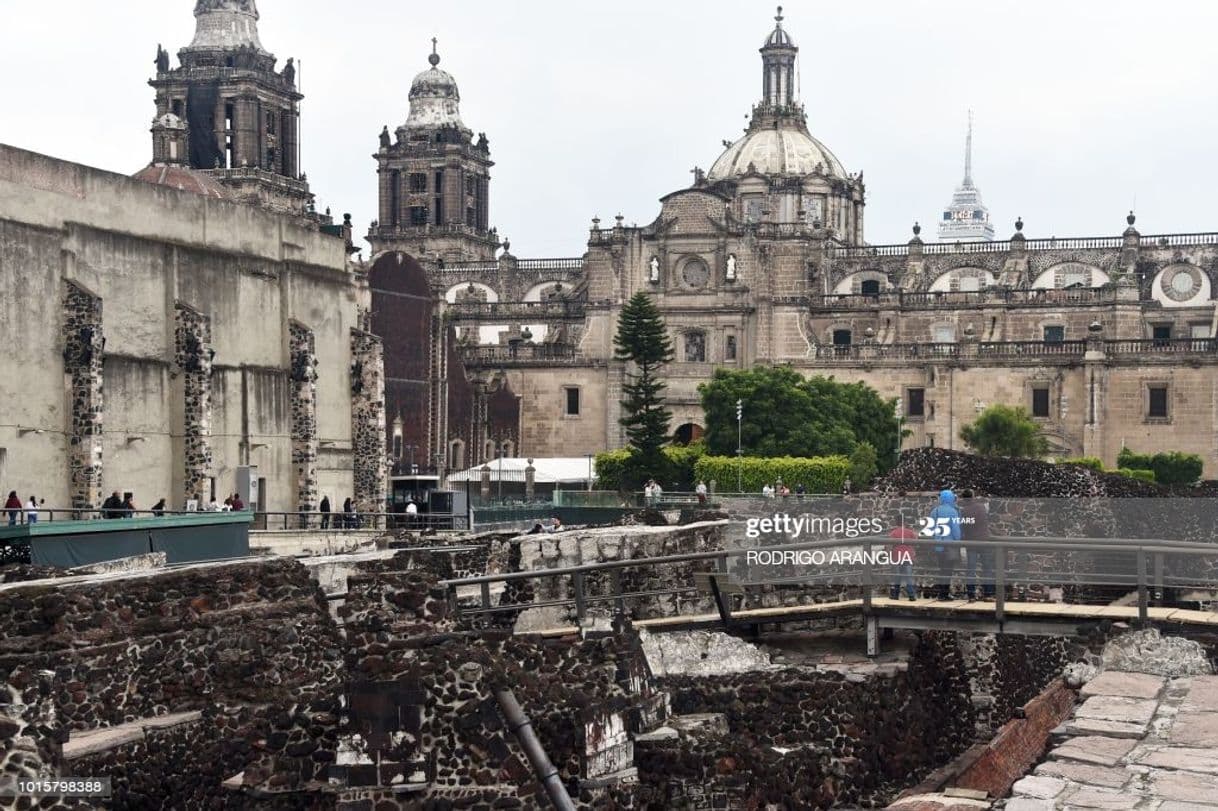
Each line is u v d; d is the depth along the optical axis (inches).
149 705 1058.7
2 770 806.5
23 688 818.8
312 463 3159.5
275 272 3147.1
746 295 5841.5
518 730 841.5
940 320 5915.4
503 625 1359.5
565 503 3754.9
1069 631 1172.5
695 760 925.8
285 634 1126.4
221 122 5826.8
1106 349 5428.2
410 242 7007.9
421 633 860.0
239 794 882.1
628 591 1423.5
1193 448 5339.6
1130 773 727.7
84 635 1039.0
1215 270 5935.0
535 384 5920.3
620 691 911.7
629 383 5856.3
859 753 1047.0
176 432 2802.7
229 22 5915.4
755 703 1043.9
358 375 3457.2
